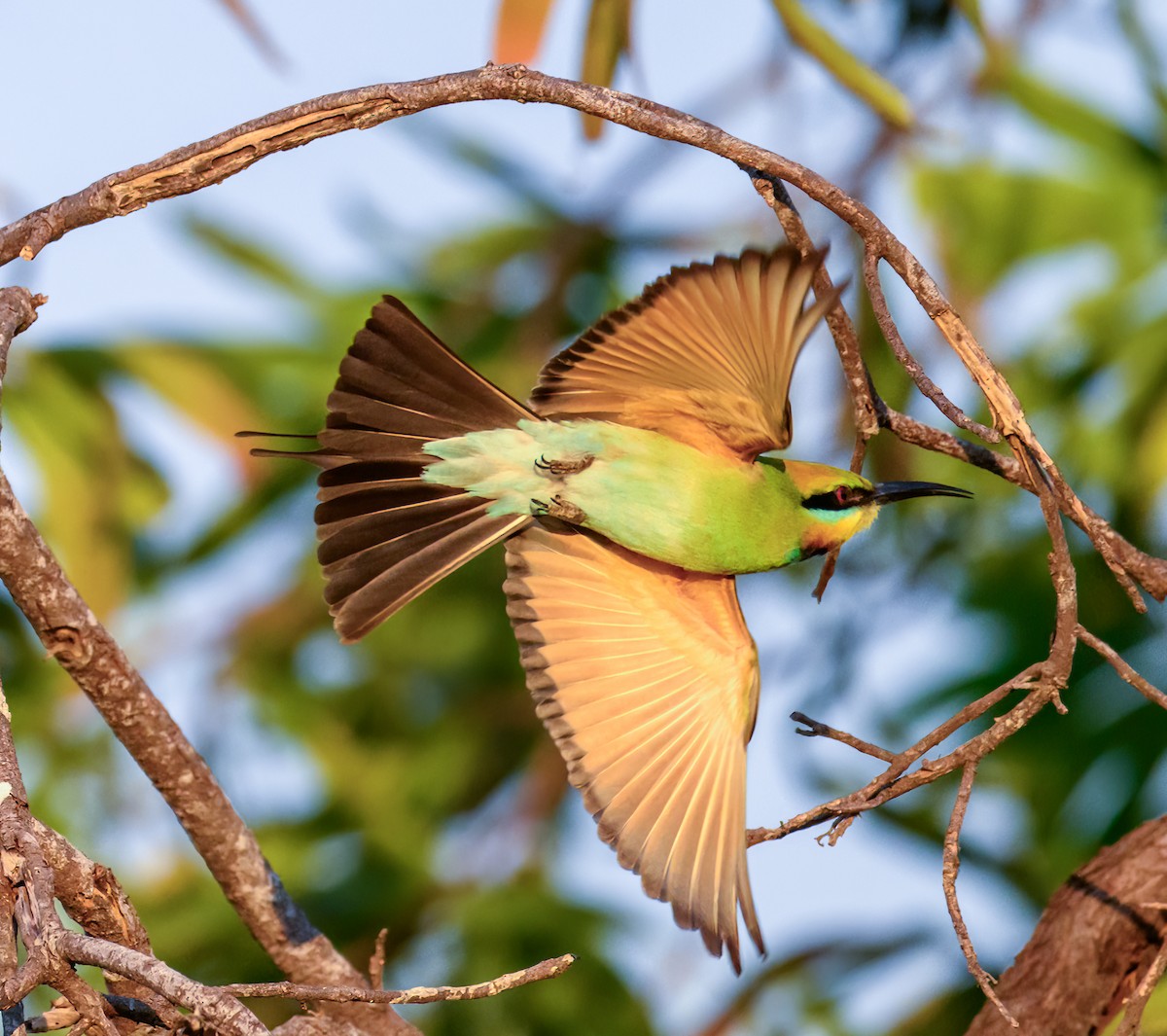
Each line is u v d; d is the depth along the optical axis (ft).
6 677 32.45
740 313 19.92
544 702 23.76
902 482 26.89
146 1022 16.83
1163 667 31.94
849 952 31.27
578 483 23.56
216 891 31.09
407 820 33.60
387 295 22.79
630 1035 29.78
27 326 20.56
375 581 22.90
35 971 14.89
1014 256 33.88
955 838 19.10
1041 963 25.02
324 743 34.99
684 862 22.40
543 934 30.22
